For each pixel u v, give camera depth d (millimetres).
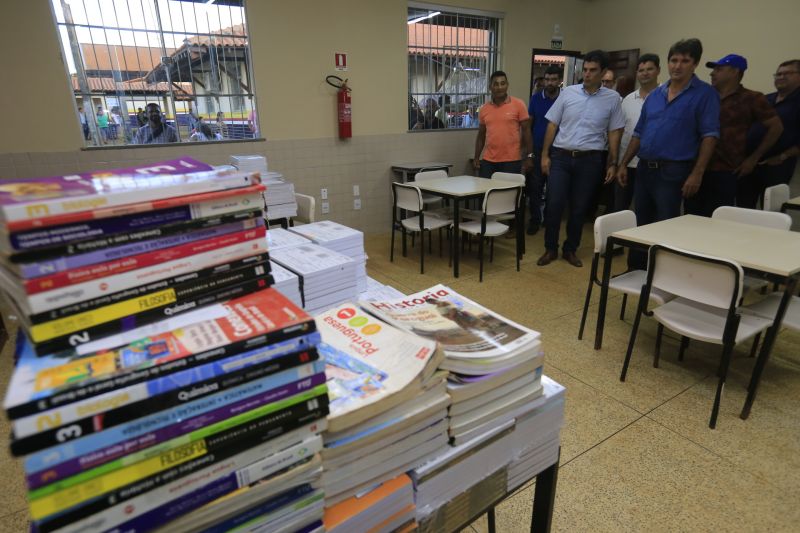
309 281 1212
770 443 1780
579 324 2814
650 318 2883
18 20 3086
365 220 4910
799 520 1446
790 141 3617
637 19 5238
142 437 527
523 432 955
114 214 560
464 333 914
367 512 734
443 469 826
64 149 3393
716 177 3357
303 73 4164
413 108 4949
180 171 671
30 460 469
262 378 597
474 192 3492
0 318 2520
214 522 607
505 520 1477
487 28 5168
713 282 1796
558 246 4227
